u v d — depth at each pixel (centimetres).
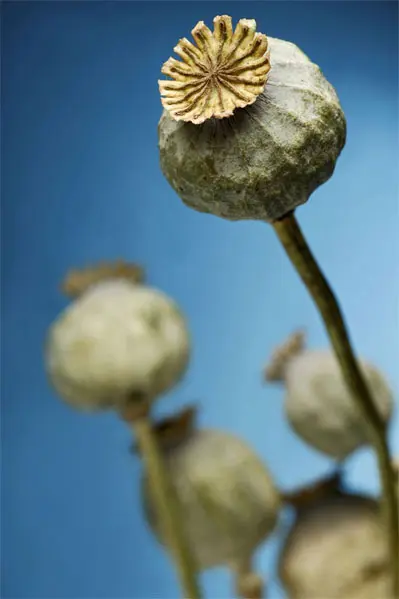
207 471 33
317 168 24
